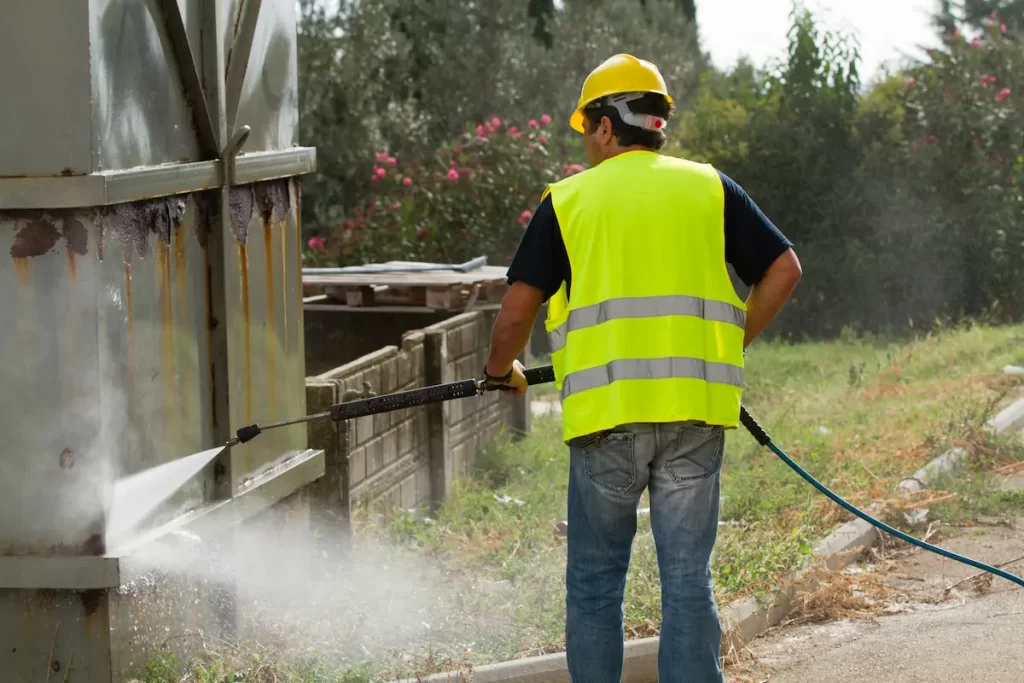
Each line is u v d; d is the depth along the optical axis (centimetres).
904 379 1288
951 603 643
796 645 595
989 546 737
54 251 459
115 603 479
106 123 464
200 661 529
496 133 1838
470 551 744
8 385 467
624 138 458
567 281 444
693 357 426
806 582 644
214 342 552
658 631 578
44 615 477
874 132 1983
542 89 2361
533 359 1587
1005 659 550
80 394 463
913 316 1912
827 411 1151
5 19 451
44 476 468
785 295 442
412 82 2252
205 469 548
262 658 540
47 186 450
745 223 444
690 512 431
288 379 632
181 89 524
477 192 1767
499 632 583
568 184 444
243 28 566
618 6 2723
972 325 1622
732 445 995
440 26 2342
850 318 1942
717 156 2023
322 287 1042
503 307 445
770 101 2083
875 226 1942
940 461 884
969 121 1905
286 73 633
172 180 502
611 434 430
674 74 2647
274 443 614
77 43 449
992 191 1886
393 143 2109
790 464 511
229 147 547
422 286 1013
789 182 1989
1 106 454
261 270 595
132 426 486
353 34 2075
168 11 506
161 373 507
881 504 780
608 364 428
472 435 1013
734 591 629
